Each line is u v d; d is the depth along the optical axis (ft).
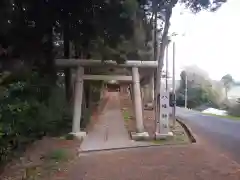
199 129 45.98
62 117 40.06
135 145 31.55
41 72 31.89
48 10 23.35
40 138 30.91
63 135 35.35
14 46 24.09
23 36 23.56
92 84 64.39
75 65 36.76
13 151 23.41
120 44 31.07
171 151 28.48
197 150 28.89
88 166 22.62
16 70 26.37
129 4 23.81
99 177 19.66
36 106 30.30
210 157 25.52
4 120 21.95
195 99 155.74
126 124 47.39
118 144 31.89
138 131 36.24
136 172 20.83
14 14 21.54
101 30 26.53
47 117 33.68
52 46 29.48
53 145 29.66
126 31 27.37
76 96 36.94
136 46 36.22
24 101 27.02
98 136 36.83
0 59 24.77
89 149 29.12
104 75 38.65
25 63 26.76
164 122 35.63
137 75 37.88
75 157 25.72
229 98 156.87
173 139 35.29
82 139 34.42
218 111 130.41
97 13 24.66
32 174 19.95
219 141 34.58
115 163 23.61
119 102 91.91
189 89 158.81
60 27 26.89
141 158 25.36
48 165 22.35
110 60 35.68
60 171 21.06
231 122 57.88
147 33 41.86
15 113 24.25
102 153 27.94
